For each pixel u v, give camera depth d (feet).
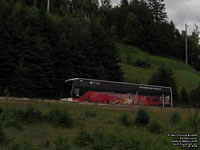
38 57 154.92
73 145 56.59
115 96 144.56
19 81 139.23
